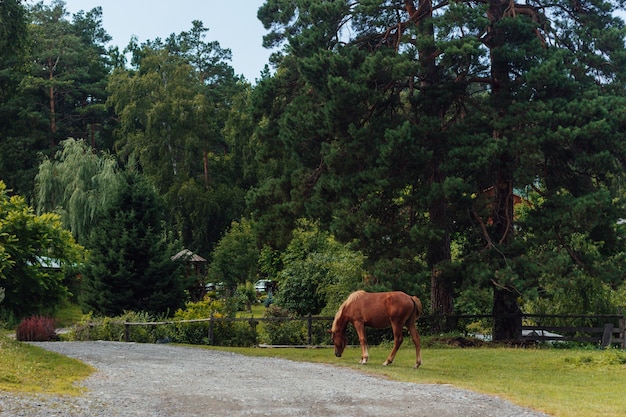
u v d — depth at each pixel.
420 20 27.64
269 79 29.70
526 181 24.92
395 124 26.30
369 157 25.70
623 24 27.17
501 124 24.97
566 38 27.31
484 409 12.07
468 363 20.42
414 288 24.02
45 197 53.34
